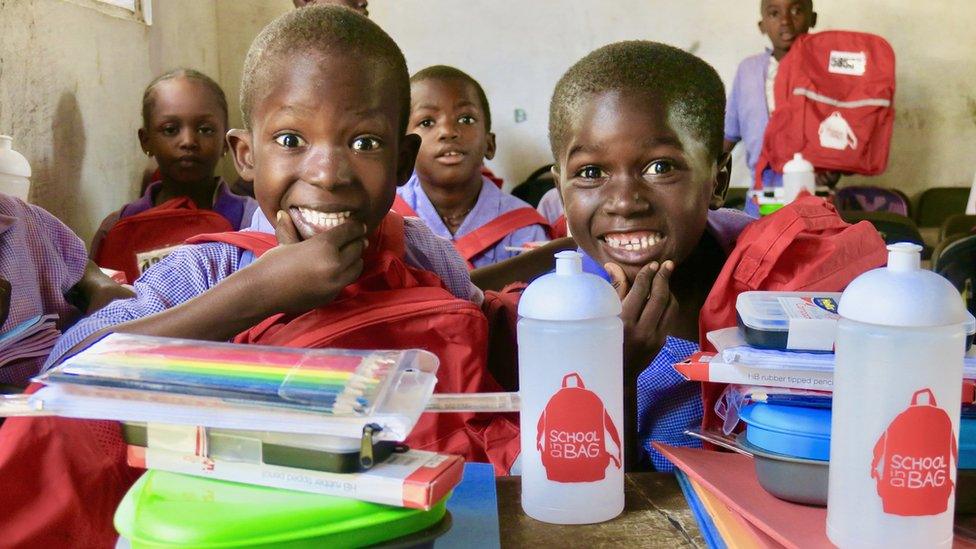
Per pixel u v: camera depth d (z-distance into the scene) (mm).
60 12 2432
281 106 919
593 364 664
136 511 555
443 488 556
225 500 555
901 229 2438
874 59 3701
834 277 953
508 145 4340
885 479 528
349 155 934
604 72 971
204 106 2783
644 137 954
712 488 657
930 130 4352
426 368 640
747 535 599
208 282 1034
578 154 990
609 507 684
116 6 2916
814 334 668
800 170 2824
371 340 954
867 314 525
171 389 569
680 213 984
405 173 1072
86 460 658
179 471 587
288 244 912
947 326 522
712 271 1108
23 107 2215
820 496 611
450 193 2387
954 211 4188
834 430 557
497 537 608
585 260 1066
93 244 2582
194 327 848
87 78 2623
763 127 3848
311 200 930
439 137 2316
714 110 1000
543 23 4238
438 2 4215
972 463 611
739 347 698
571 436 667
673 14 4230
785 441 625
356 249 905
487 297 1184
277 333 945
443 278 1210
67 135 2482
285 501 550
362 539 548
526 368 680
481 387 985
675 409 1001
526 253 1398
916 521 529
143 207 2719
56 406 567
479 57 4262
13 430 647
